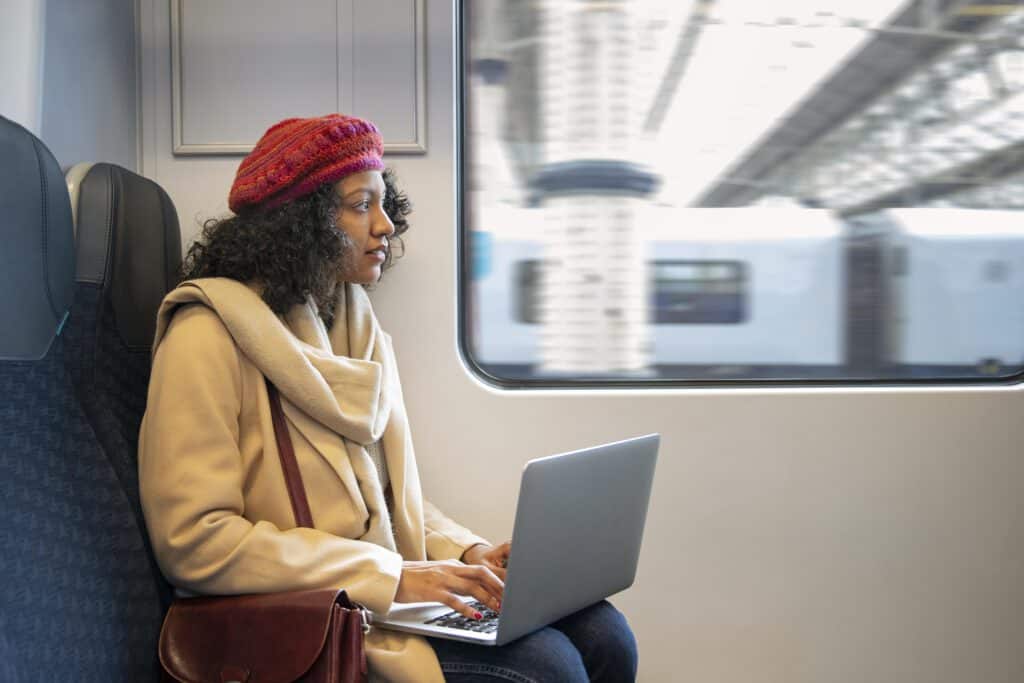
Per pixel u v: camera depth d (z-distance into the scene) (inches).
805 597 87.9
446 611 63.4
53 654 53.8
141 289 68.9
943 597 88.4
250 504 62.9
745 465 87.0
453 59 84.0
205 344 62.1
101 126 77.4
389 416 72.2
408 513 71.4
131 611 58.8
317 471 63.9
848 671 88.5
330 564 58.8
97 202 66.1
